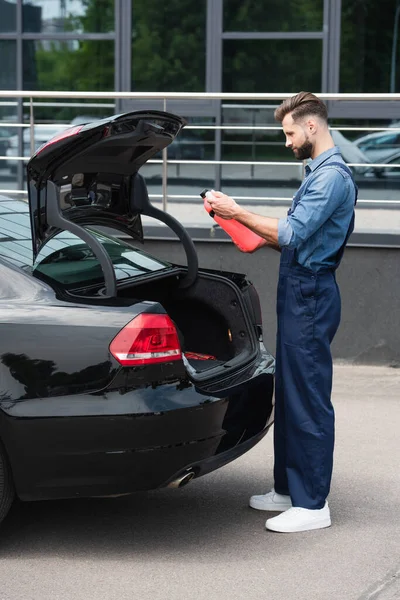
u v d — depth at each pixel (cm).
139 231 539
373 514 512
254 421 478
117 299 442
